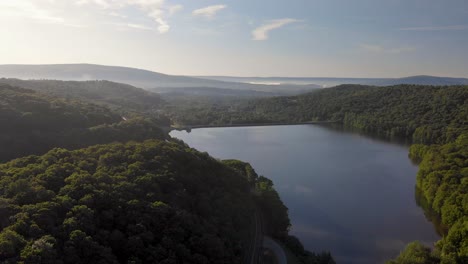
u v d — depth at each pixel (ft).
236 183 326.03
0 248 146.61
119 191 217.97
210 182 294.25
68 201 193.47
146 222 201.05
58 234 170.30
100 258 167.84
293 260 261.65
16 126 369.09
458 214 308.60
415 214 377.71
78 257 163.73
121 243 186.29
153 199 223.71
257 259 251.80
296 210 387.75
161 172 260.42
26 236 163.32
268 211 326.65
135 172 251.39
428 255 252.21
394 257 290.76
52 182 216.54
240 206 287.07
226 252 213.25
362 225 350.43
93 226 184.34
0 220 172.96
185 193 251.60
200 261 193.98
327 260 272.10
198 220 225.97
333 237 326.03
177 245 194.90
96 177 229.66
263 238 285.43
